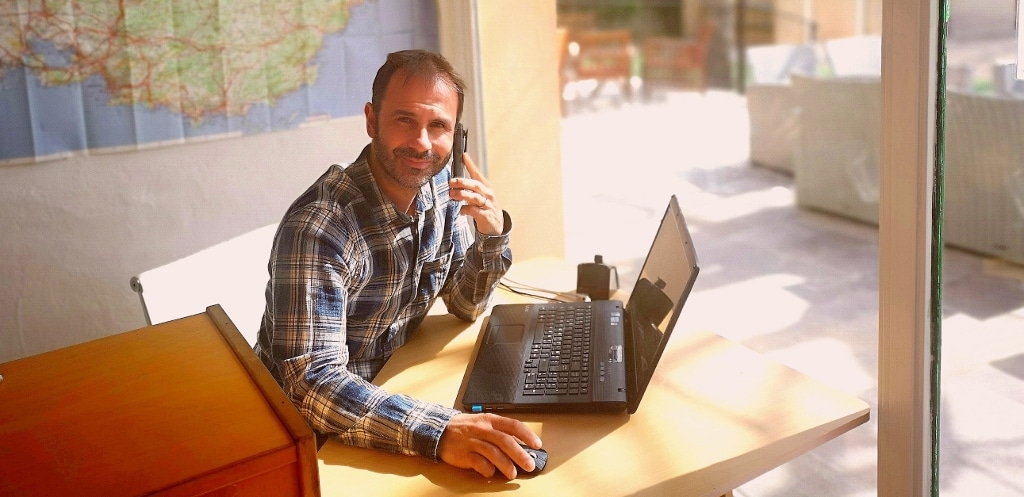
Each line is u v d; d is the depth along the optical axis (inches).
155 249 87.0
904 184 51.8
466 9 97.7
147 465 34.1
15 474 33.6
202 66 85.4
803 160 185.5
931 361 53.9
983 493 89.7
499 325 67.5
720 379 59.0
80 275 84.1
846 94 173.3
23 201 80.4
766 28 340.8
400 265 62.6
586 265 75.0
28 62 78.0
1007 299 136.8
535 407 54.6
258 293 77.1
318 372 54.4
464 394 56.7
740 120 278.2
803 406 54.7
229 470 33.8
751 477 47.9
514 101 104.3
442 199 68.5
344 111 93.9
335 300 56.8
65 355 45.1
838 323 130.7
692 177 215.0
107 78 81.4
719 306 139.8
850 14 314.5
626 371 58.2
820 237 170.6
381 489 47.4
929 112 49.8
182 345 45.9
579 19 379.2
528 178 107.9
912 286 52.6
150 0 81.7
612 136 264.1
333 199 59.5
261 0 87.0
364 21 93.0
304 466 35.7
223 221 89.8
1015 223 146.6
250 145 89.6
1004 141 145.5
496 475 48.2
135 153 84.3
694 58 332.5
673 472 47.8
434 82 59.1
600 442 51.3
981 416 104.5
